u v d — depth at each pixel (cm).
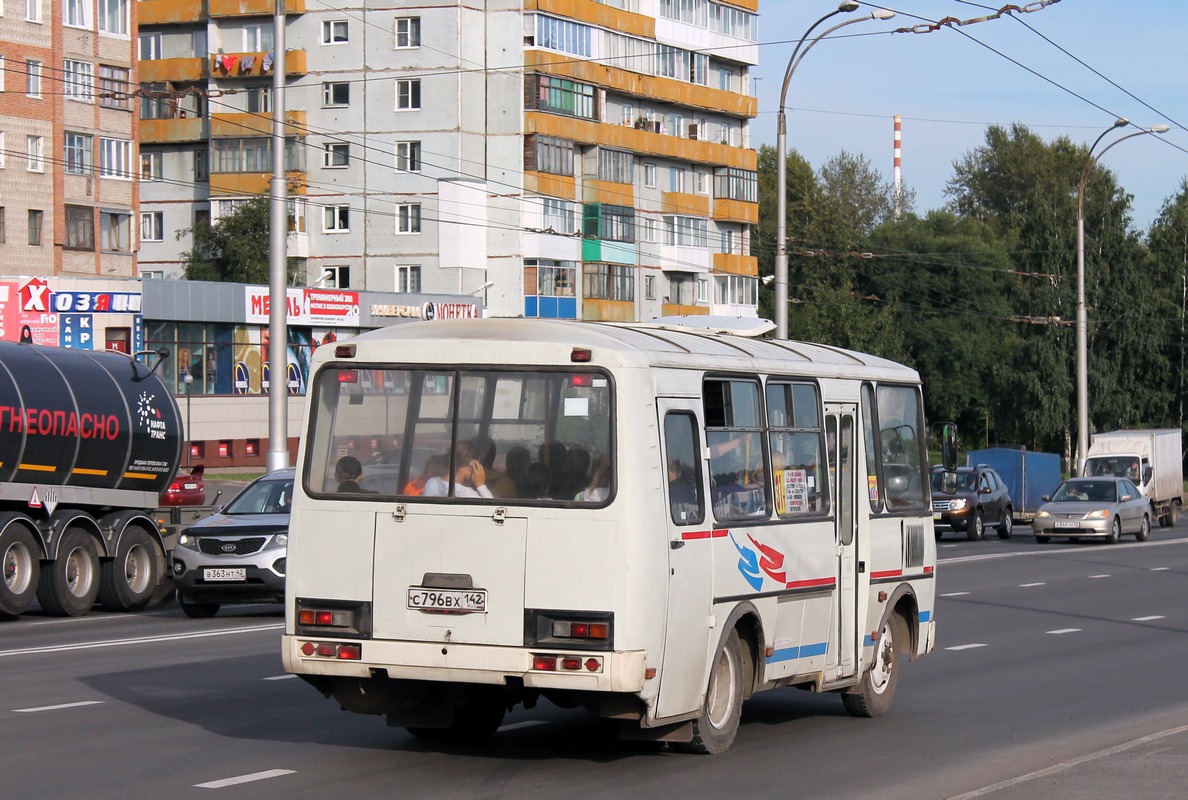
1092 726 1145
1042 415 7338
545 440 899
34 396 1852
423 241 6594
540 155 6531
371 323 5962
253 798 839
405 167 6619
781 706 1260
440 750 998
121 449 1988
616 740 1050
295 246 6706
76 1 5678
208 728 1075
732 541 979
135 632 1736
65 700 1203
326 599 927
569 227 6756
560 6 6594
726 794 872
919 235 9350
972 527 3906
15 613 1842
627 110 7100
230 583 1841
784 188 3347
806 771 948
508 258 6538
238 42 6962
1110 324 7506
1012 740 1081
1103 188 7575
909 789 892
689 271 7400
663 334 1002
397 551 915
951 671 1474
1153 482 4878
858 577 1162
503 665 884
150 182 7269
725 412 991
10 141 5416
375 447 936
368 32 6631
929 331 9081
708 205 7575
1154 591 2381
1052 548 3525
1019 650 1644
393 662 905
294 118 6738
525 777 912
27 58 5466
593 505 882
